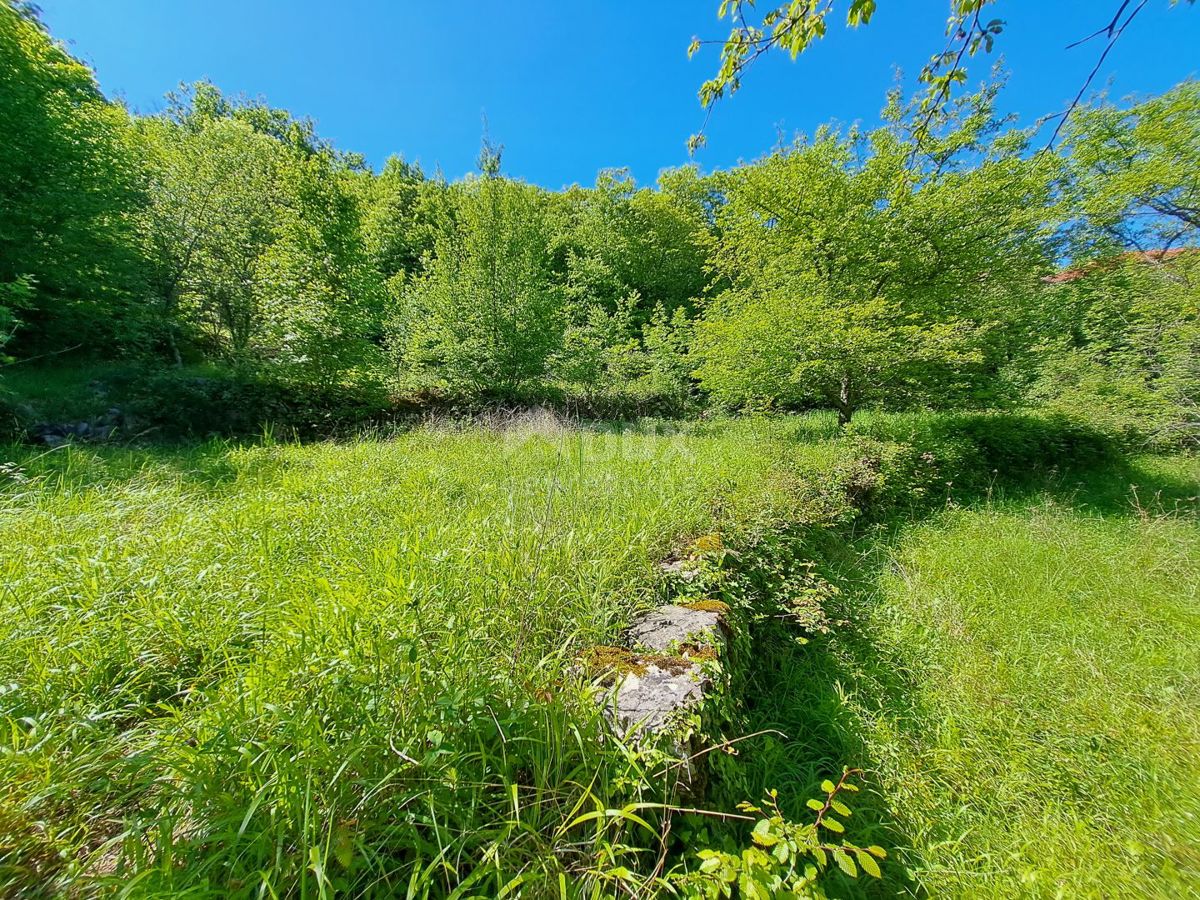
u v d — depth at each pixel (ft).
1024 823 5.97
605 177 68.80
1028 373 32.55
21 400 19.39
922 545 15.17
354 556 7.97
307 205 28.53
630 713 5.08
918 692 8.46
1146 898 4.86
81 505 10.14
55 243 25.93
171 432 22.49
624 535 9.53
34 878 3.19
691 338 43.83
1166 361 24.21
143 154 32.96
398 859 3.64
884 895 5.22
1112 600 11.33
